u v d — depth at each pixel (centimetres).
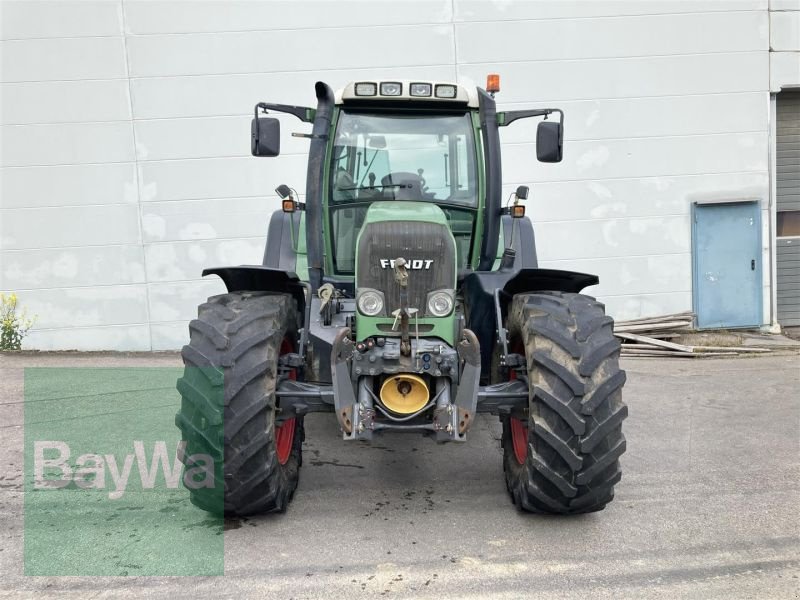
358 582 287
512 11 861
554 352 321
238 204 864
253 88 851
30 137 843
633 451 459
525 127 877
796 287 977
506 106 873
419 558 308
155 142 850
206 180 859
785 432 498
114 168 852
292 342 381
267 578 290
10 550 315
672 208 901
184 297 873
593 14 866
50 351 866
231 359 315
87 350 873
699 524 343
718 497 377
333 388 332
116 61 838
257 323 330
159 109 847
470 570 297
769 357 795
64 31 830
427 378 340
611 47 873
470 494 384
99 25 833
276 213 503
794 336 927
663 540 325
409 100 430
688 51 880
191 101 848
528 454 329
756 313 927
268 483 326
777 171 973
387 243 344
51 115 841
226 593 279
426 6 853
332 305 385
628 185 894
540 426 316
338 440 484
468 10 856
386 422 338
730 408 568
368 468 427
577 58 872
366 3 848
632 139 888
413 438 488
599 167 889
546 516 353
